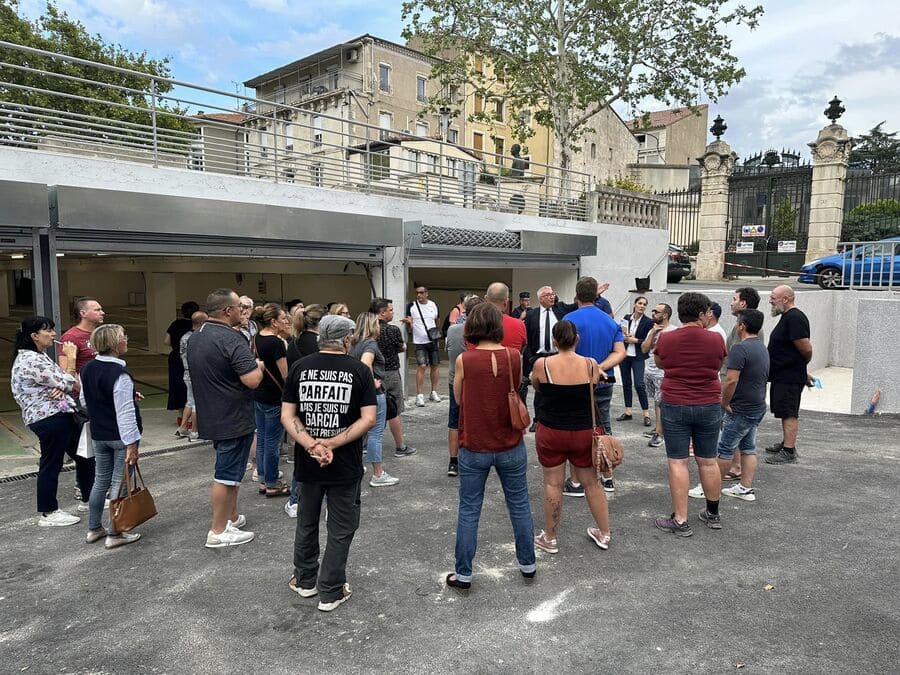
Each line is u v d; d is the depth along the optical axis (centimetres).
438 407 936
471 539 374
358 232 876
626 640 327
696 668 303
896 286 1238
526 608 359
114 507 429
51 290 630
